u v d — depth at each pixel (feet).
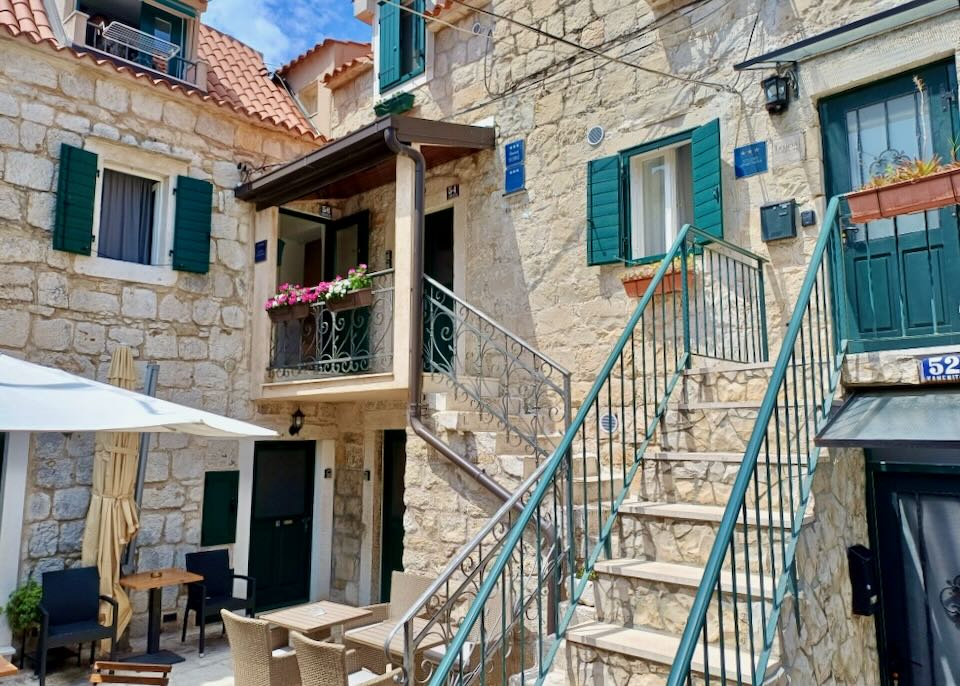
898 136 16.93
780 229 18.03
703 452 14.02
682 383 15.72
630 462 20.08
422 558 19.98
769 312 18.26
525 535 17.28
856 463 14.53
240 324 27.37
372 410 28.32
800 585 10.62
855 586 13.00
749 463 9.36
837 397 13.79
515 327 23.99
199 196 26.53
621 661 10.61
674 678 7.45
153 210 26.40
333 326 24.27
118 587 21.67
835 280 14.37
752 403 13.75
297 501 29.17
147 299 25.03
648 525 12.60
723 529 8.61
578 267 22.58
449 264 26.99
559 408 22.38
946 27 15.96
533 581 16.93
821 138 18.11
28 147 22.85
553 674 11.72
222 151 27.66
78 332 23.36
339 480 29.50
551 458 11.81
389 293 26.86
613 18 22.52
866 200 14.05
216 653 22.75
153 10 28.32
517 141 24.64
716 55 20.04
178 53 28.66
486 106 25.88
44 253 22.88
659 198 21.79
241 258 27.71
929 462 14.25
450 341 26.11
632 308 21.18
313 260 32.96
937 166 13.91
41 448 22.20
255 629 16.19
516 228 24.36
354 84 32.71
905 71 16.79
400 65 29.45
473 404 21.25
